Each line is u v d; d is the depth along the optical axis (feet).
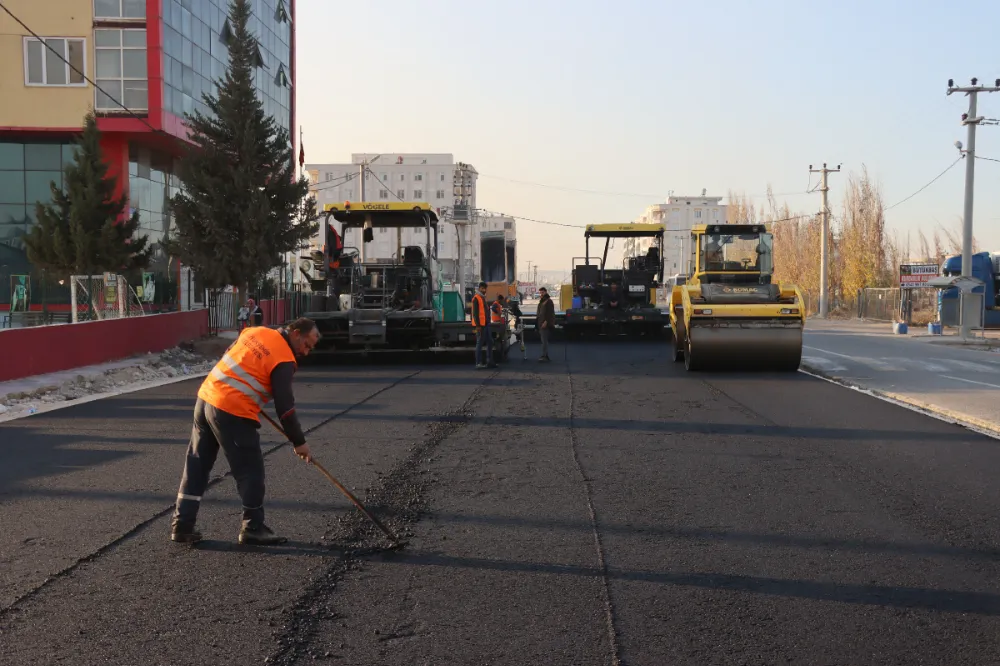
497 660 12.58
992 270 128.47
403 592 15.38
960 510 21.17
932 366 61.26
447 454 28.04
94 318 67.82
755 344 52.80
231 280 73.97
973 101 97.50
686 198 495.82
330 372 56.39
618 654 12.80
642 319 84.69
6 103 95.91
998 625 13.98
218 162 72.95
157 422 35.24
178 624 13.85
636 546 18.19
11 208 100.32
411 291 63.67
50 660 12.50
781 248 217.97
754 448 29.19
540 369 57.98
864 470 25.73
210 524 19.79
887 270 176.76
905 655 12.84
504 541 18.52
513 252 140.05
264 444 29.81
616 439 30.89
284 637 13.35
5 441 30.76
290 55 153.48
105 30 96.89
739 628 13.82
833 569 16.74
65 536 18.79
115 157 100.42
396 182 416.46
